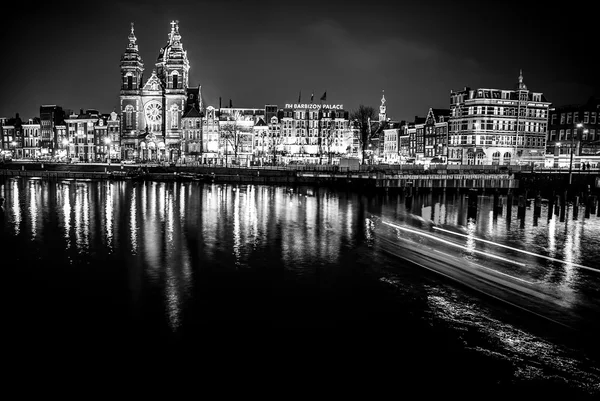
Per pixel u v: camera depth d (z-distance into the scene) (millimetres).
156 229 40625
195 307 20594
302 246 33531
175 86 162500
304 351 16547
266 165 128000
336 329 18375
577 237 38094
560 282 25000
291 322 18984
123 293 22422
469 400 13859
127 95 162750
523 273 26688
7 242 34562
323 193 77375
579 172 86562
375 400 13805
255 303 21156
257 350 16578
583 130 118875
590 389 14477
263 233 38781
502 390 14359
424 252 31750
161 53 184250
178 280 24688
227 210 54031
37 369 15234
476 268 27578
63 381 14555
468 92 126562
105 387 14258
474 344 17266
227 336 17656
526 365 15820
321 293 22656
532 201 68625
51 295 22094
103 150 176875
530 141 126938
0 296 21922
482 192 79500
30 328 18266
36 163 128250
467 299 21984
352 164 102875
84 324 18641
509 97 126250
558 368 15664
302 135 172625
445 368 15539
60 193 75500
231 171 108188
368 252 31578
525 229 41812
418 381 14773
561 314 20281
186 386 14352
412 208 57062
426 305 21125
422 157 144375
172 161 148000
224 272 26344
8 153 198500
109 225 42719
